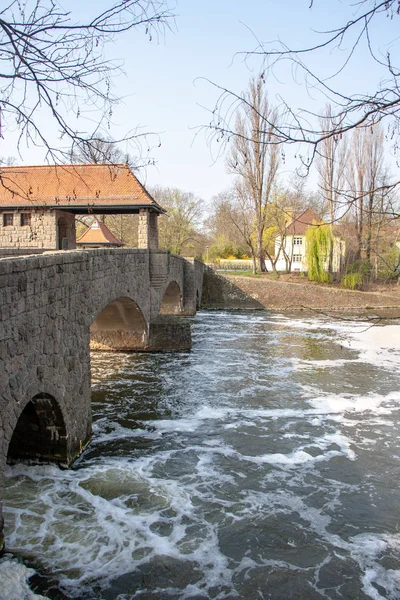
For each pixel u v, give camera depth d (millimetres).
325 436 12375
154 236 25297
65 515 8562
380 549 7957
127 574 7191
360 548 7977
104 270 12727
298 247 54344
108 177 24094
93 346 21891
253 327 29656
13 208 23141
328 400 15172
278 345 23766
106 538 7973
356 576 7332
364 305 40312
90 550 7664
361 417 13727
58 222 25094
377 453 11422
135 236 48375
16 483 9602
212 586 7031
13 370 7234
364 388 16500
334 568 7492
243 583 7109
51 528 8172
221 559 7605
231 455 11219
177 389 16047
